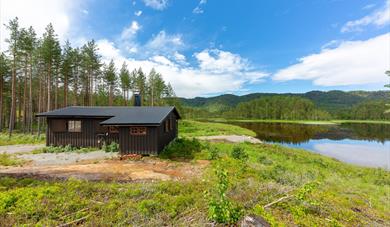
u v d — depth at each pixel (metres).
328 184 8.08
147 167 9.04
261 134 35.06
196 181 6.68
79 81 30.58
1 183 6.08
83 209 4.48
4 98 31.59
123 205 4.70
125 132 11.55
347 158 18.59
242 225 3.52
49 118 13.95
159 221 3.97
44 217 4.15
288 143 26.14
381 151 21.58
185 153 11.91
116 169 8.61
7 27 19.58
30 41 20.72
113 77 35.19
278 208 4.70
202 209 4.43
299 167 11.54
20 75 26.55
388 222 4.89
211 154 11.05
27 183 6.25
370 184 9.97
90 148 13.42
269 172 8.45
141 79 45.62
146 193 5.46
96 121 13.78
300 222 4.11
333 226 4.14
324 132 38.59
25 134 21.70
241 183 6.24
